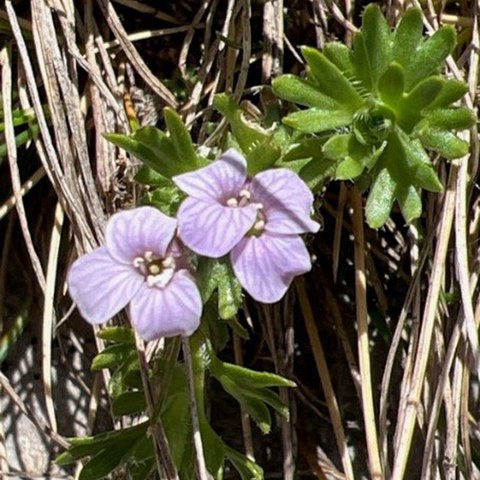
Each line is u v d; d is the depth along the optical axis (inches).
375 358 6.6
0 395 6.6
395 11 6.1
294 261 5.3
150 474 6.1
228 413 6.6
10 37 6.4
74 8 6.3
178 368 5.8
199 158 5.7
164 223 5.4
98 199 6.0
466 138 6.0
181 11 6.5
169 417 5.8
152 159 5.7
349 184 6.3
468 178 6.1
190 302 5.3
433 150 5.8
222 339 5.9
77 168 6.2
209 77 6.4
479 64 6.1
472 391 6.5
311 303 6.6
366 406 6.0
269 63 6.2
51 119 6.3
